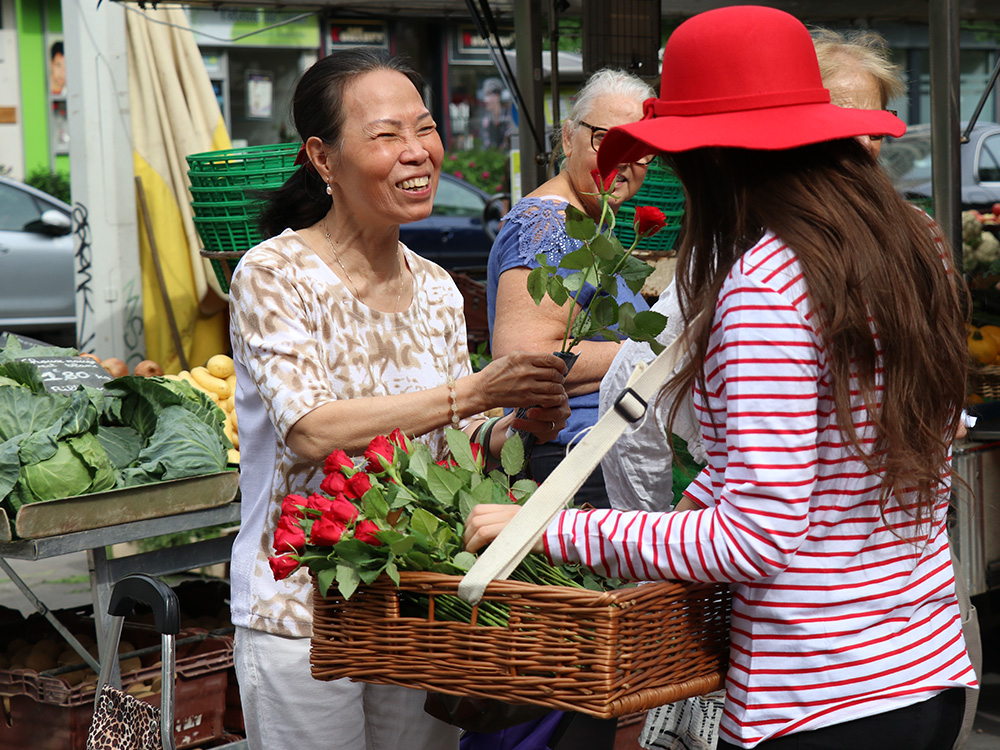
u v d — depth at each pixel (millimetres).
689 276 1367
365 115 1868
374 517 1438
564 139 2807
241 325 1864
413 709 2035
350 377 1944
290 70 13172
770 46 1314
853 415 1265
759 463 1222
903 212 1339
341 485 1515
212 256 3826
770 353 1226
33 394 3010
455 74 14367
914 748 1334
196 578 4312
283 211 2068
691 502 1394
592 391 2557
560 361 1786
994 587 3490
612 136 1410
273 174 3758
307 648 1891
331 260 1980
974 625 2121
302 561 1435
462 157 14320
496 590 1322
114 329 4781
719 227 1353
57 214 9281
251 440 1926
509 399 1807
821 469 1281
